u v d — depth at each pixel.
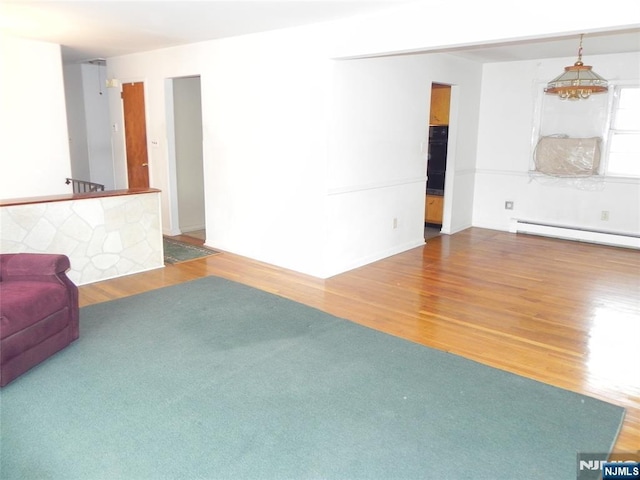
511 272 4.97
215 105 5.36
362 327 3.56
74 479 1.98
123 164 6.86
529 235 6.73
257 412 2.47
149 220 4.79
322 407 2.53
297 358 3.06
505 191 6.96
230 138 5.29
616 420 2.45
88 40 5.25
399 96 5.16
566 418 2.46
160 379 2.78
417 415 2.47
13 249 3.87
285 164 4.79
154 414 2.44
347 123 4.58
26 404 2.51
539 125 6.52
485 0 3.22
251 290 4.31
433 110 6.68
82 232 4.30
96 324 3.53
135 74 6.30
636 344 3.34
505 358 3.12
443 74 5.90
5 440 2.22
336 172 4.58
